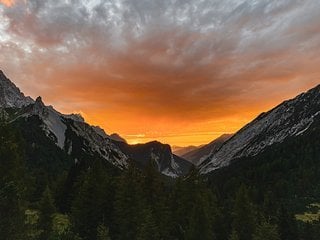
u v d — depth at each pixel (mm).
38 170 166875
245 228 82188
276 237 78312
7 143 32438
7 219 30688
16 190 31609
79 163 100125
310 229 101062
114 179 83625
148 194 82688
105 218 74688
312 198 167000
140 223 68812
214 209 87125
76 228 72188
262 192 172750
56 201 93812
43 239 57312
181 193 82562
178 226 77500
